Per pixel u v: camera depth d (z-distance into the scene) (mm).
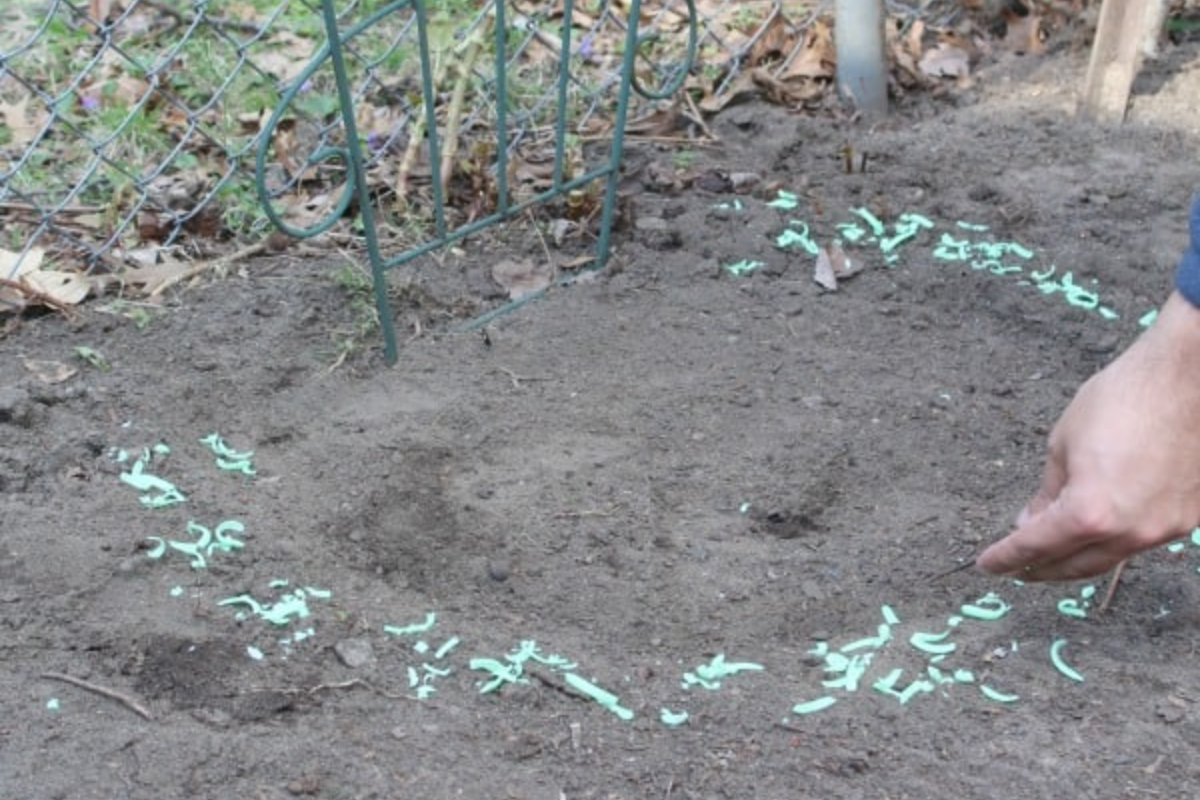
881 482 3074
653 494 3023
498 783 2328
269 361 3385
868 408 3287
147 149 4156
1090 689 2525
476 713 2467
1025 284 3742
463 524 2934
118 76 4469
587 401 3303
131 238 3799
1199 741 2418
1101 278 3781
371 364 3414
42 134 3783
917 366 3457
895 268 3818
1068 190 4125
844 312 3650
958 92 4703
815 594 2764
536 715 2467
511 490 3027
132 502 2912
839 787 2330
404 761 2363
